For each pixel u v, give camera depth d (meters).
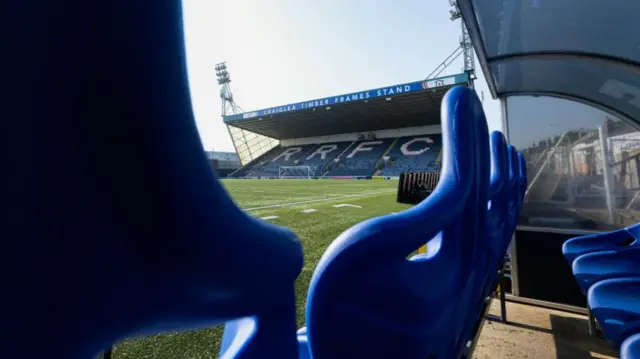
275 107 35.66
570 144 3.04
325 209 10.50
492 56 2.33
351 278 0.51
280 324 0.45
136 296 0.31
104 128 0.26
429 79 27.31
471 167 0.75
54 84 0.23
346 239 0.53
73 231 0.26
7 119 0.22
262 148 51.03
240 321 0.48
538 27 1.90
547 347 2.13
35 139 0.23
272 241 0.42
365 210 10.28
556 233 2.91
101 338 0.31
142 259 0.30
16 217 0.23
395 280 0.55
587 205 2.90
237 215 0.37
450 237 0.73
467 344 1.15
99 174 0.26
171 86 0.28
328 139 46.34
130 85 0.26
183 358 2.30
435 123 39.06
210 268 0.34
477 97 0.85
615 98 2.68
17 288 0.24
